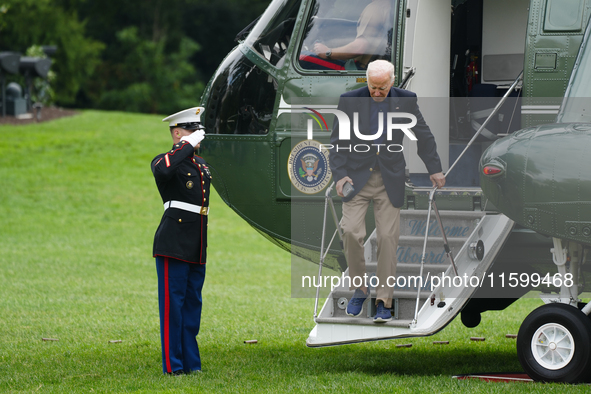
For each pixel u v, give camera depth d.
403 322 18.44
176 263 19.42
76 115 110.44
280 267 46.97
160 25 179.62
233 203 23.14
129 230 59.38
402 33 21.50
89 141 91.69
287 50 22.58
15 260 45.97
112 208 66.75
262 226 23.05
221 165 23.06
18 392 17.83
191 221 19.48
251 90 22.84
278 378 19.17
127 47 171.38
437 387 17.52
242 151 22.73
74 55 147.88
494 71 25.14
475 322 23.59
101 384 18.45
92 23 178.25
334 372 20.36
